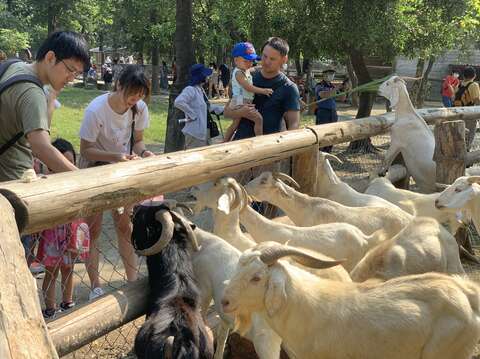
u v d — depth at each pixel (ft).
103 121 14.94
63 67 11.01
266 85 19.27
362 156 35.50
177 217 11.86
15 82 10.60
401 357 10.80
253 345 13.16
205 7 90.79
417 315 10.67
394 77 25.34
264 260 10.36
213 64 98.68
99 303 10.69
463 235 21.86
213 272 12.41
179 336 9.66
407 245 14.23
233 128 19.94
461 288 11.08
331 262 10.27
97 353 13.62
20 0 165.68
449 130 21.62
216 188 14.35
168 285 10.85
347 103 94.02
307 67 77.05
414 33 44.19
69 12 136.67
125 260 15.06
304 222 16.79
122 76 14.67
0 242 6.97
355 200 18.53
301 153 18.06
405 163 25.62
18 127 10.86
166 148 34.71
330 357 10.87
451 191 17.37
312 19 41.24
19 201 8.02
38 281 16.48
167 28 95.20
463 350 10.87
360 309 10.78
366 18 39.52
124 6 112.78
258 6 43.09
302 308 10.69
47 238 14.37
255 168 18.74
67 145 16.72
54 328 9.74
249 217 15.07
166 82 122.62
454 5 45.47
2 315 6.23
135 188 10.23
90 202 9.20
